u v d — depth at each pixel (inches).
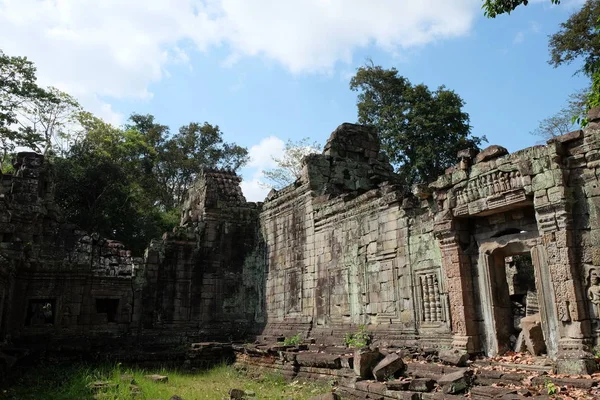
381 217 694.5
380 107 1443.2
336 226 793.6
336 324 757.3
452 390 414.9
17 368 695.7
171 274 976.3
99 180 1242.0
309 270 846.5
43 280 861.8
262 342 876.6
